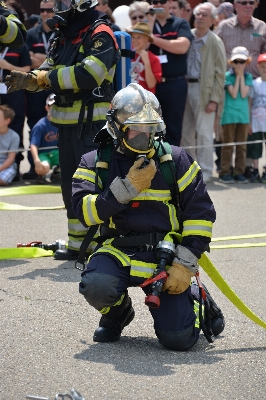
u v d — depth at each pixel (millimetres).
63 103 6453
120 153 4492
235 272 6430
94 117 6402
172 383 3979
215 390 3900
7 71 10516
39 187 9945
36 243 7031
